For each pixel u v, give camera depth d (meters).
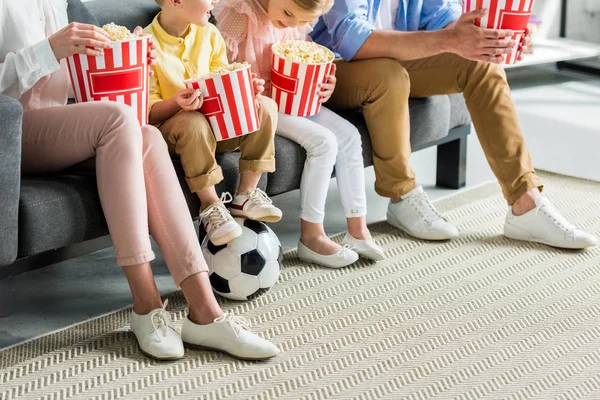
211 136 2.07
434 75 2.60
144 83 1.97
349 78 2.49
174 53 2.26
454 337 2.04
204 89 2.02
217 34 2.36
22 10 1.99
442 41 2.35
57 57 1.87
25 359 1.89
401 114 2.46
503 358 1.96
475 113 2.56
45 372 1.85
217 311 1.93
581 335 2.06
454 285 2.29
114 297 2.25
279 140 2.31
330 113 2.44
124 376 1.84
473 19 2.29
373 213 2.80
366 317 2.12
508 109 2.53
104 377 1.84
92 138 1.89
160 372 1.86
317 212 2.36
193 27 2.29
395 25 2.70
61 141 1.92
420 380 1.86
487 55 2.32
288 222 2.74
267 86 2.43
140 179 1.87
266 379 1.85
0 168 1.73
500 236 2.62
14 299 2.21
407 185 2.56
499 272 2.38
